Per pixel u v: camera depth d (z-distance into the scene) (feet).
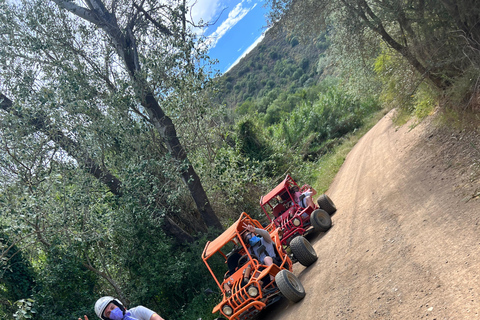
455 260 15.07
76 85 40.45
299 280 25.72
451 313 12.01
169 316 39.81
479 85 29.01
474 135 28.66
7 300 34.68
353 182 46.55
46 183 35.17
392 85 46.34
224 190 56.29
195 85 49.85
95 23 45.68
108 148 42.73
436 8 32.42
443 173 26.76
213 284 40.93
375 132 79.10
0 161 34.01
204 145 56.65
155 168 46.68
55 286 34.19
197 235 50.93
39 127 38.78
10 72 40.68
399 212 25.11
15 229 30.04
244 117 89.76
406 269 16.94
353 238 26.16
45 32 42.83
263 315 25.03
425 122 43.39
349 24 37.32
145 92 45.83
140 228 40.24
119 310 13.96
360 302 16.76
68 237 35.27
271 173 80.33
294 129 129.39
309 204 35.65
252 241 25.13
